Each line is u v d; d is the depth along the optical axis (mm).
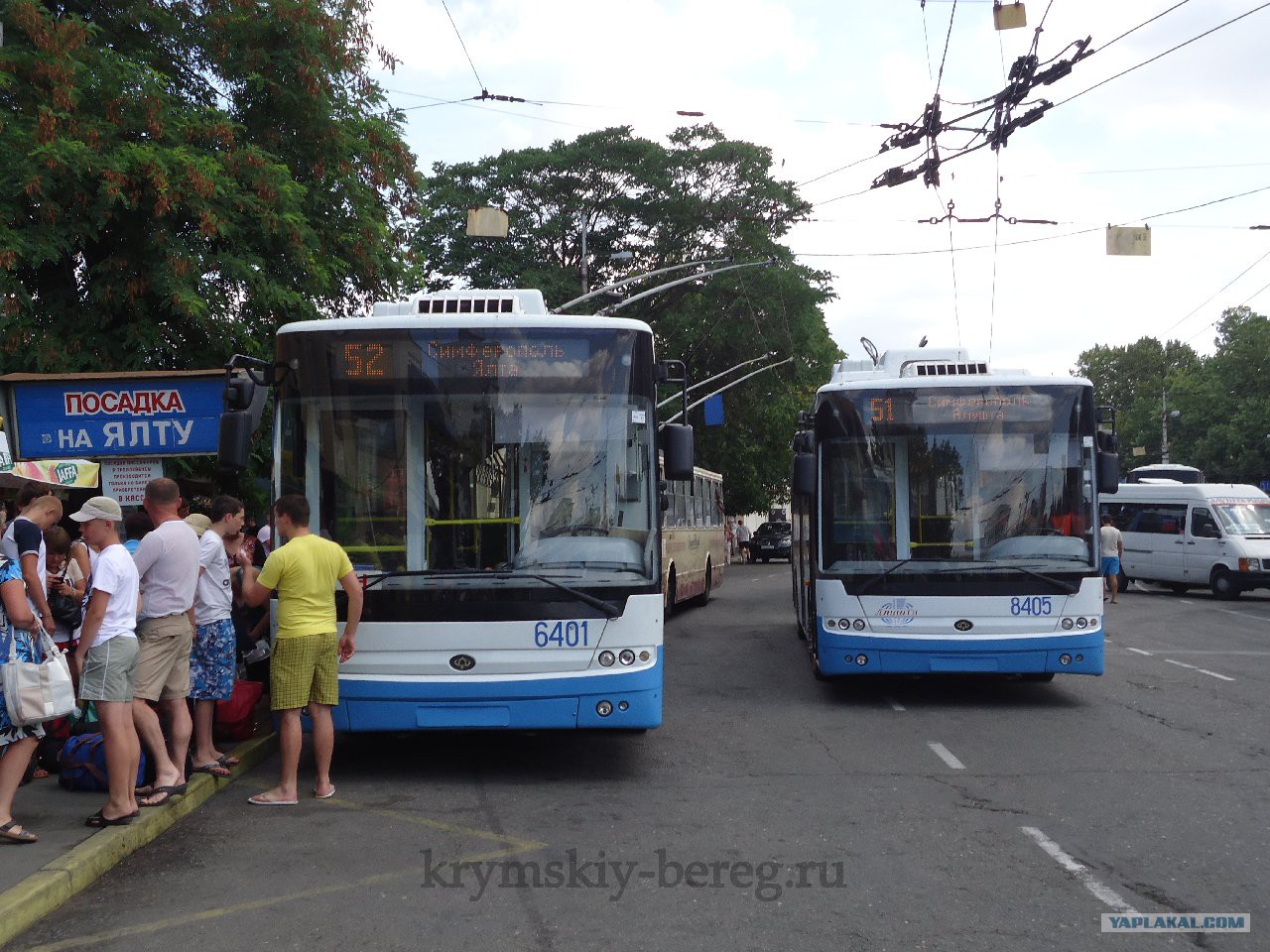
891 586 11602
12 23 15406
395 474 8648
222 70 17938
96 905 5664
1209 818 7320
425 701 8328
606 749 9719
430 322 8820
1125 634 19594
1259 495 29281
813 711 11680
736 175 40844
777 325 41250
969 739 10125
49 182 15016
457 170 40844
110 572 6734
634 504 8672
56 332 15891
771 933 5238
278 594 7867
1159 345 106938
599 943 5117
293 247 17156
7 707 6180
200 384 12039
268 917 5473
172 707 7684
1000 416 11805
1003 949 5043
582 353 8828
